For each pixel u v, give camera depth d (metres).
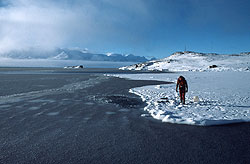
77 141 4.87
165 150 4.36
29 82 23.06
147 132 5.62
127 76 38.12
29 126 6.12
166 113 7.65
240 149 4.45
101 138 5.09
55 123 6.48
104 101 10.76
